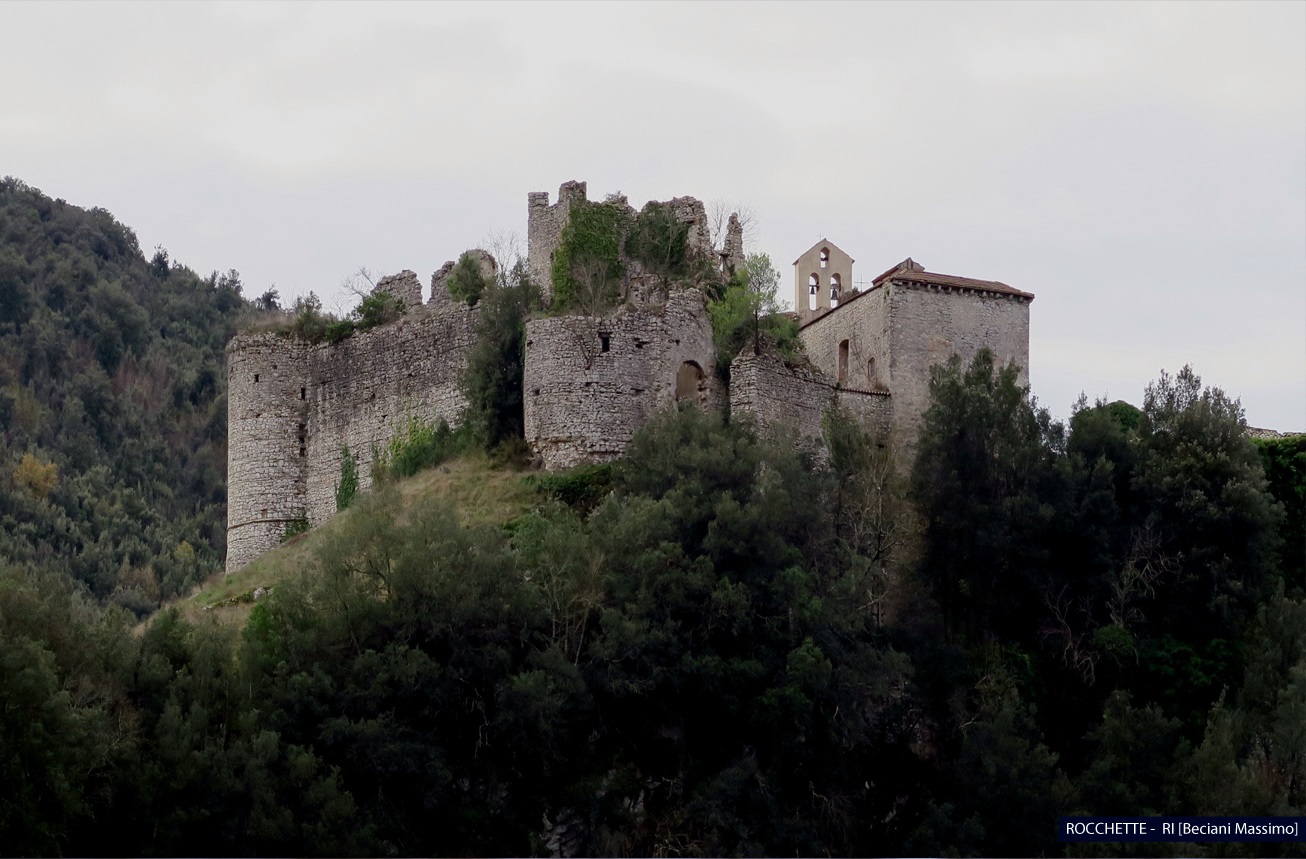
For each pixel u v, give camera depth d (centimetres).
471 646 5403
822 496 6316
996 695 6072
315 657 5388
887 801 5791
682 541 5816
